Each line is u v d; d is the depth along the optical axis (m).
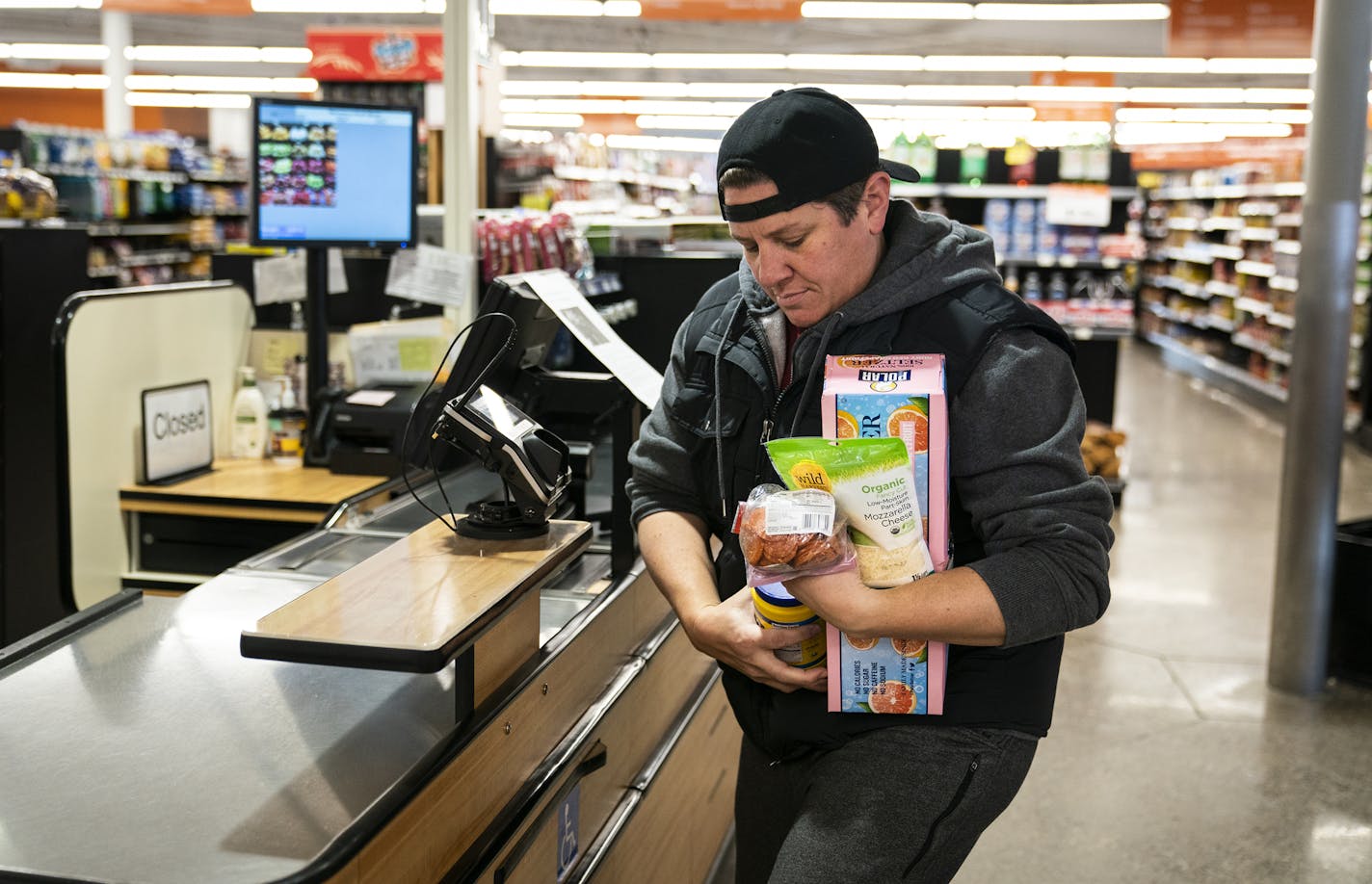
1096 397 8.77
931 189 10.66
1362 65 4.24
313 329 3.57
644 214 6.44
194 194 12.41
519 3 9.70
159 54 14.49
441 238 4.20
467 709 1.55
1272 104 16.33
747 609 1.60
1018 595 1.42
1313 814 3.65
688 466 1.79
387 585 1.53
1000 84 14.98
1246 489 8.48
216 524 3.22
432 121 8.47
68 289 4.48
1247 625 5.44
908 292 1.54
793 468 1.42
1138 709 4.46
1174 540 6.96
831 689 1.52
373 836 1.27
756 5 9.79
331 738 1.54
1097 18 9.95
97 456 3.10
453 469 3.04
